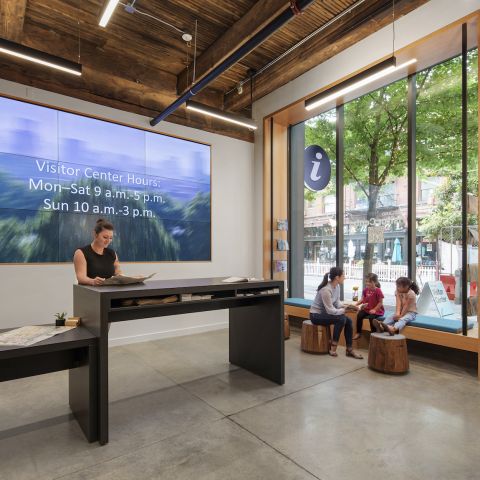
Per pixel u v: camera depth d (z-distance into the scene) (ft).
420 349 13.21
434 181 14.16
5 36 12.52
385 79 14.42
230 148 19.35
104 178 15.14
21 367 7.14
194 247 17.79
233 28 13.47
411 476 6.05
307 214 19.63
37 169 13.53
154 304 8.26
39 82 13.64
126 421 8.18
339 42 14.42
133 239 15.88
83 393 7.63
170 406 9.00
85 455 6.77
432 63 13.39
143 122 16.33
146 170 16.35
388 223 15.69
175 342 15.76
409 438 7.30
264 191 19.48
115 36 14.24
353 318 14.60
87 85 14.79
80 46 14.46
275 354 10.62
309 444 7.10
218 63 11.93
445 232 13.83
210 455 6.73
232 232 19.27
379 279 16.02
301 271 20.04
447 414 8.43
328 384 10.46
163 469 6.30
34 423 8.12
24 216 13.23
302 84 17.11
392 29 13.24
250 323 11.68
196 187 17.95
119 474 6.16
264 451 6.86
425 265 14.38
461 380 10.75
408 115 14.37
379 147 16.12
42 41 13.57
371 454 6.73
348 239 17.38
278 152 19.97
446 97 13.80
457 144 13.55
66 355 7.72
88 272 9.73
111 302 7.77
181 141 17.53
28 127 13.39
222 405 9.03
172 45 14.84
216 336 16.92
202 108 14.30
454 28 11.45
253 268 20.10
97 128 15.01
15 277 12.96
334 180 17.87
